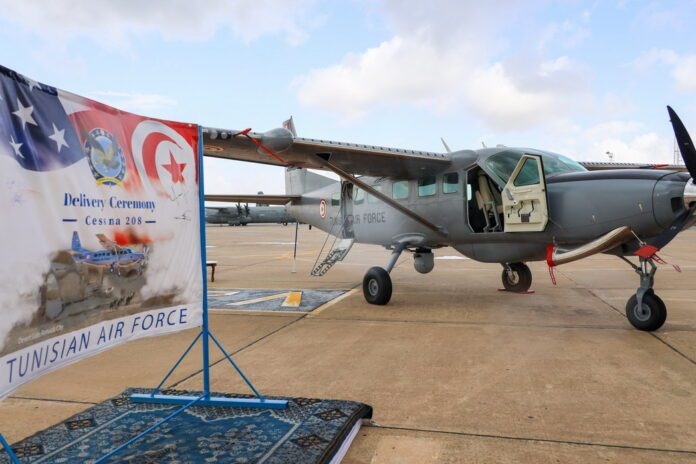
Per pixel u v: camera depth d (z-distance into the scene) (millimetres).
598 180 5879
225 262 16922
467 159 7531
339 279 11961
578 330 5828
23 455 2609
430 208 8148
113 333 2623
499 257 7457
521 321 6434
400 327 6195
